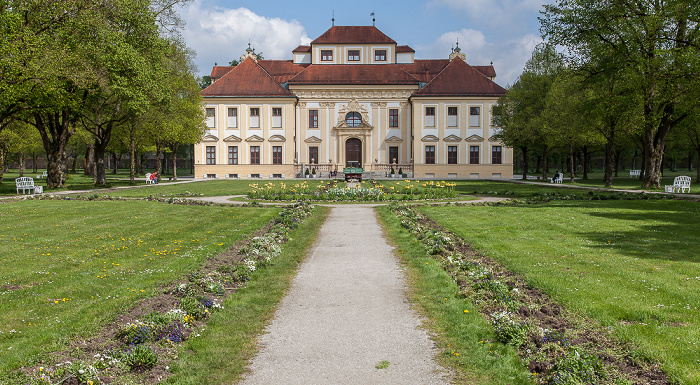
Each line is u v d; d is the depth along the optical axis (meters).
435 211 21.52
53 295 8.52
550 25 36.25
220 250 12.82
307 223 18.52
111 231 16.09
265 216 20.44
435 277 9.82
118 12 35.25
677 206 21.84
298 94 68.06
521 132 49.69
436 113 66.31
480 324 7.01
